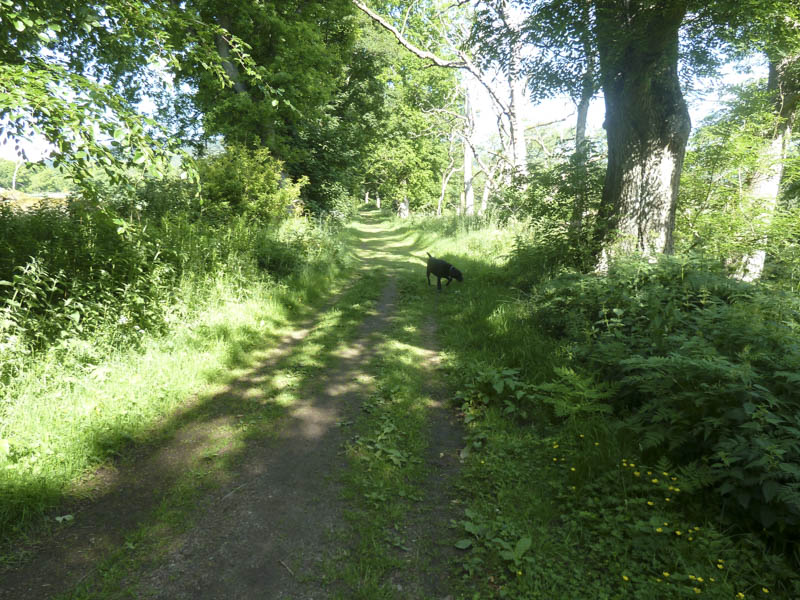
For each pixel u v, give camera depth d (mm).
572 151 8820
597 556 2643
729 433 2908
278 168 13500
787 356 3164
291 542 2863
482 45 9047
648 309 4941
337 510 3188
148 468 3674
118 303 5602
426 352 6523
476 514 3057
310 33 14359
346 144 19328
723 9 6355
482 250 14531
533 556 2658
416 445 4031
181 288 6879
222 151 13344
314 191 19141
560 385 4188
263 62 14664
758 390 3004
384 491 3377
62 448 3568
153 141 4418
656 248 6910
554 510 3084
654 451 3361
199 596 2426
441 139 33344
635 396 4098
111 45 6734
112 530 2936
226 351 6141
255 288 8688
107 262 5922
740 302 4371
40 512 2996
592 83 7328
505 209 10336
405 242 24375
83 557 2686
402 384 5309
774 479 2520
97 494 3314
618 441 3588
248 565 2662
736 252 9492
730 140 10594
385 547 2828
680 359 3273
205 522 3039
